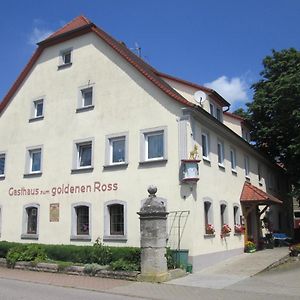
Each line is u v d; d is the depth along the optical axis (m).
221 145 21.61
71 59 21.89
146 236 14.90
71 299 11.51
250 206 24.83
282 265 18.03
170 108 18.16
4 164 23.48
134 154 18.70
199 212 17.67
